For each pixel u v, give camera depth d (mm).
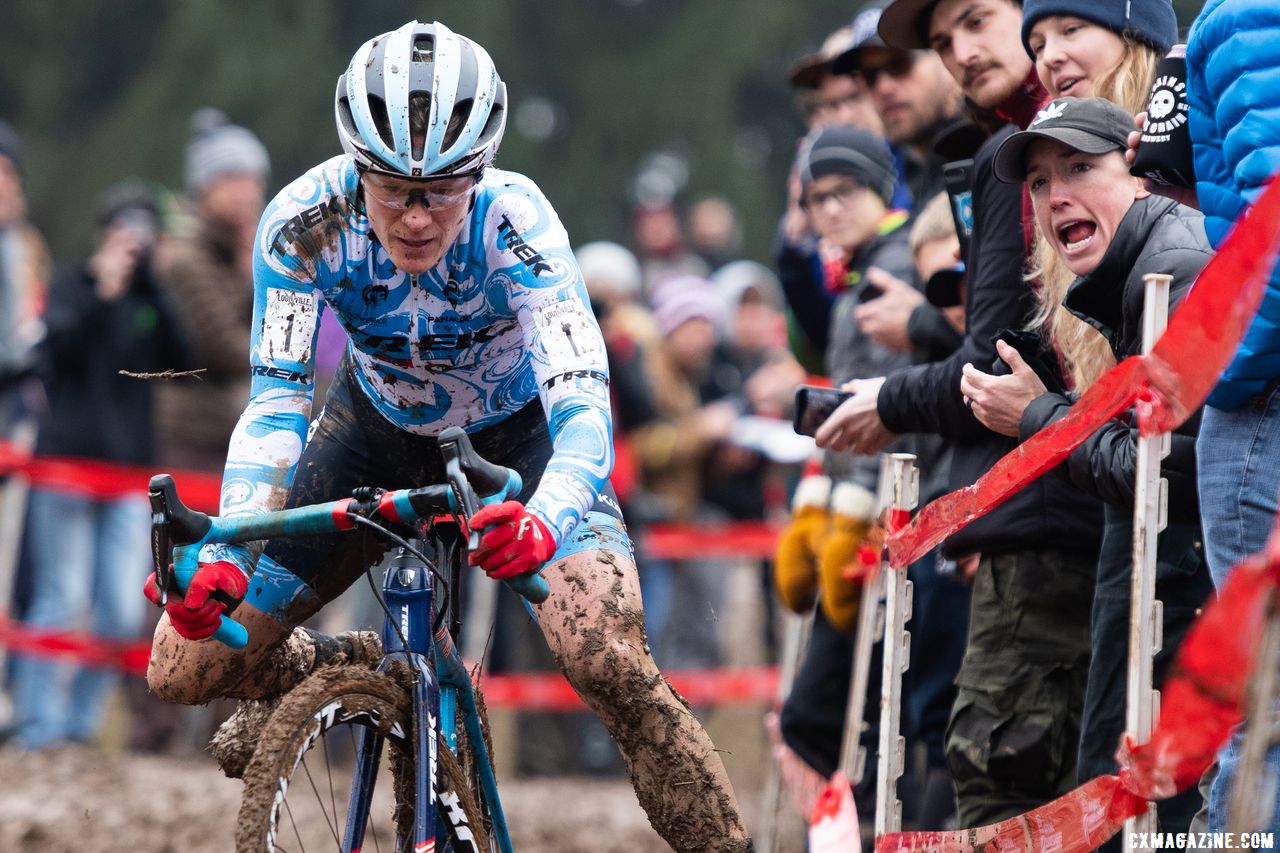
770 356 27094
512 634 22828
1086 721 9594
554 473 8578
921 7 12109
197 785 19016
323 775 21906
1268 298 7781
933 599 12836
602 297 24234
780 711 14391
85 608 22359
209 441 22062
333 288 9523
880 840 9945
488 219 9359
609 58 65938
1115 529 9539
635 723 9188
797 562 14352
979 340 10680
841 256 14570
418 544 8812
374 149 8469
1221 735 7582
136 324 21219
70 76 64312
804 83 16438
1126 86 10203
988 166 10742
